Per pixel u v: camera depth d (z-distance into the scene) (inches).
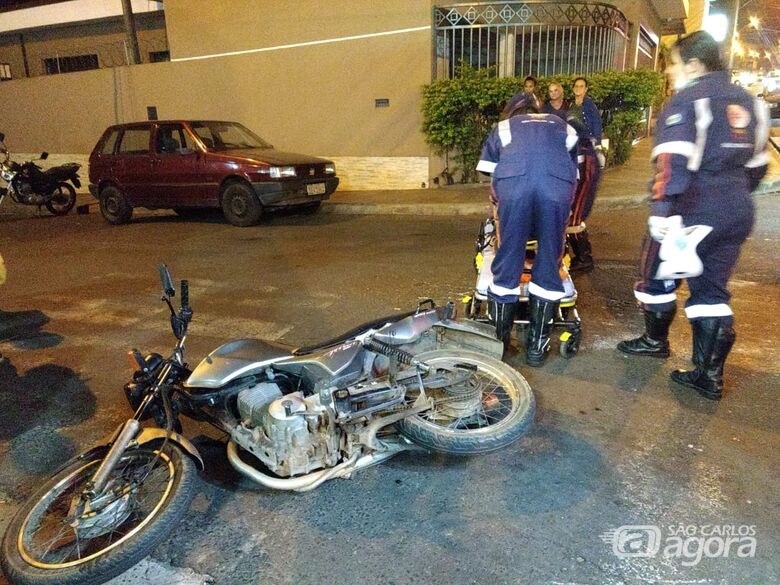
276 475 118.0
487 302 170.1
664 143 130.9
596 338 186.1
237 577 100.0
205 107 566.3
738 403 145.5
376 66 482.3
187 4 543.8
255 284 262.4
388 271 270.2
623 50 535.8
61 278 291.1
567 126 155.7
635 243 301.7
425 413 123.0
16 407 162.2
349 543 106.3
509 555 101.7
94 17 717.9
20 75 788.0
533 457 127.9
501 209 153.5
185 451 109.1
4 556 95.4
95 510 97.8
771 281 232.4
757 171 138.6
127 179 423.8
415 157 489.7
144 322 222.8
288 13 502.6
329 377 117.0
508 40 478.3
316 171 401.4
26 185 482.9
